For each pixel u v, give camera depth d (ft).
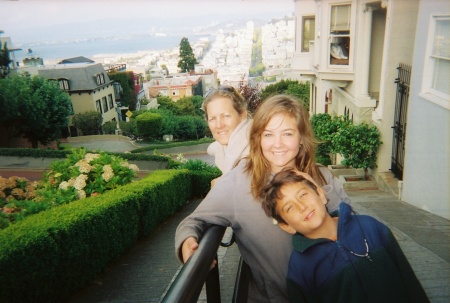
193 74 292.81
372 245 4.99
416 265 11.46
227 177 5.36
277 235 5.14
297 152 5.53
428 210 18.67
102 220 16.06
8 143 89.45
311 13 53.36
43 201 18.30
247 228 5.13
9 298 10.93
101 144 119.55
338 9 33.04
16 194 21.62
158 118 128.06
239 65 379.14
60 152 62.18
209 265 3.59
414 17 24.62
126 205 18.75
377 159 28.43
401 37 25.12
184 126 141.90
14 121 89.40
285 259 5.23
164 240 21.24
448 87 16.79
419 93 19.27
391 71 26.03
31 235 12.19
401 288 4.95
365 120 30.73
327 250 4.92
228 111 7.38
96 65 156.87
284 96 5.46
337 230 5.07
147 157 62.23
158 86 249.14
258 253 5.24
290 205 4.84
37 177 58.08
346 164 29.17
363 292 4.80
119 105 179.73
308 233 5.01
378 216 18.04
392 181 26.14
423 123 18.95
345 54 33.71
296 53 56.18
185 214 28.55
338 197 5.98
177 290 2.83
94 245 15.33
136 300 13.53
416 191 20.25
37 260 11.91
